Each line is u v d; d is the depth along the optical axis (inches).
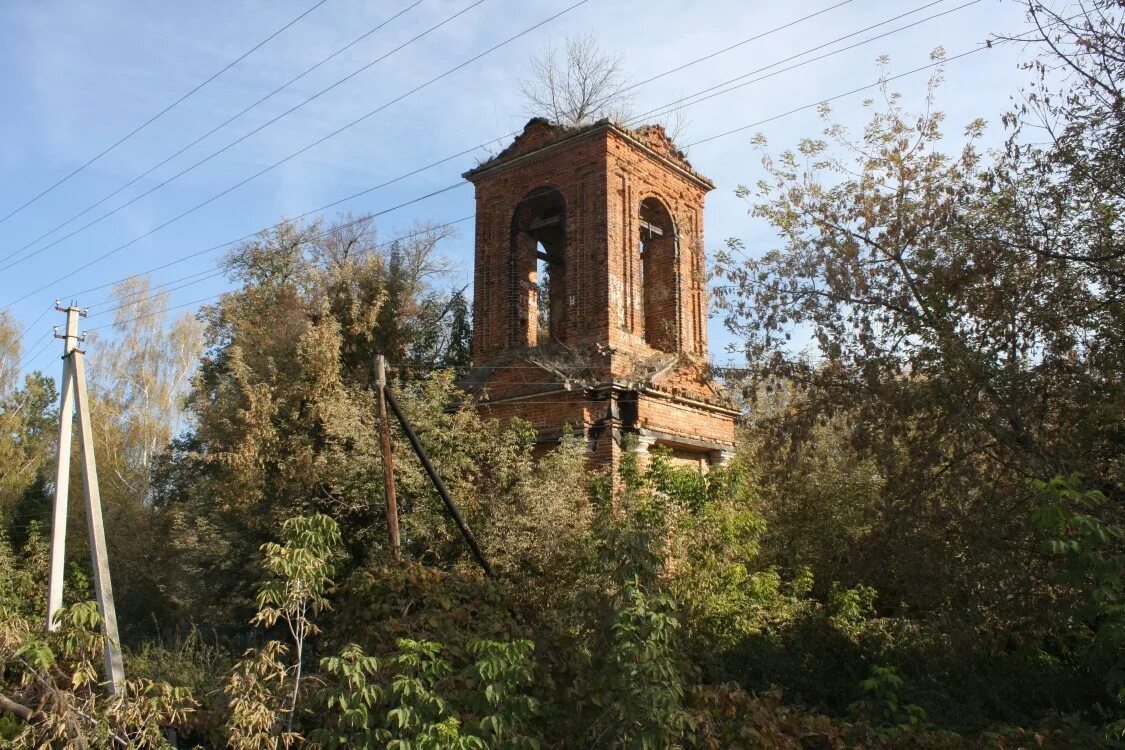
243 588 674.2
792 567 608.4
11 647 313.7
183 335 1633.9
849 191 452.8
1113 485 362.9
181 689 305.9
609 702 267.3
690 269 721.6
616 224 655.1
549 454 554.3
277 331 830.5
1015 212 397.1
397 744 250.4
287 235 1077.8
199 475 877.8
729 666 427.5
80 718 291.6
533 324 716.0
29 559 912.9
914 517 401.7
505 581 457.1
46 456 1332.4
